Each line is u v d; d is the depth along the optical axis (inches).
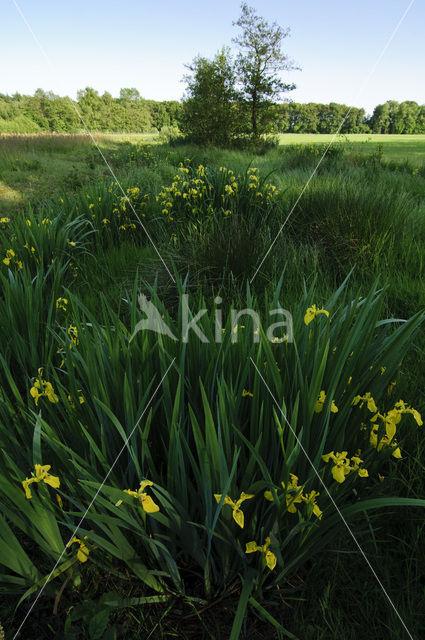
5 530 44.0
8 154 511.2
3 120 1369.3
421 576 52.5
